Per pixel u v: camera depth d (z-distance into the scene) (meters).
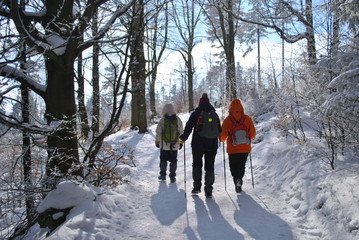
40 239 3.81
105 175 5.12
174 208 4.46
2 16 3.63
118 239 3.40
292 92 6.05
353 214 3.22
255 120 10.14
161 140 6.23
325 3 5.11
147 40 10.51
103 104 5.07
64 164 4.53
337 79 3.95
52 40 4.26
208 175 4.89
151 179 6.34
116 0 5.23
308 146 5.52
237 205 4.46
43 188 4.28
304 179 4.62
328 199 3.72
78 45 4.54
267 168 6.07
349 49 4.49
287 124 6.57
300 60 5.79
